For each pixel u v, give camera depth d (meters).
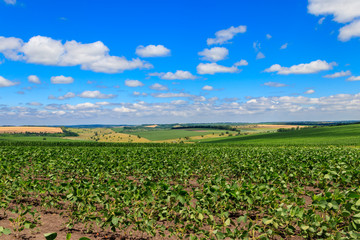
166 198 8.07
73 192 8.27
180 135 162.38
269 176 11.76
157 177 15.31
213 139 131.75
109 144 75.56
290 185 13.55
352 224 5.66
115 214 6.98
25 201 10.66
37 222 8.27
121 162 18.08
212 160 23.47
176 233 7.00
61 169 15.64
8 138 123.06
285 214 6.42
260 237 5.81
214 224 6.76
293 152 26.47
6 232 5.91
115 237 7.30
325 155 21.41
